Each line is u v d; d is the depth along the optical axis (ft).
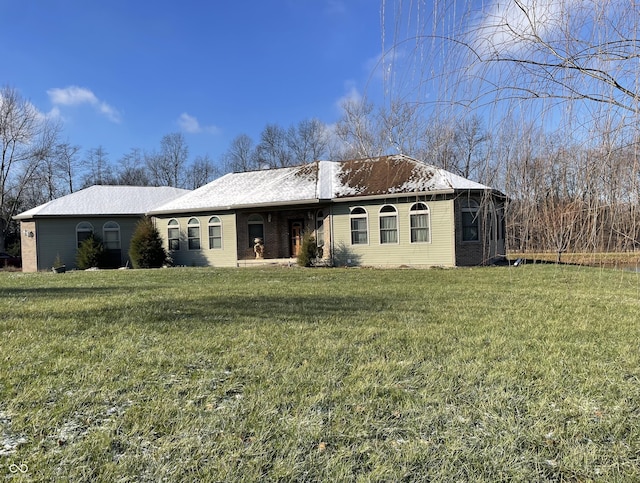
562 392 11.21
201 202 64.85
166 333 17.99
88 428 9.44
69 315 22.41
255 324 19.62
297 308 23.91
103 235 70.38
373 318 20.83
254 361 13.96
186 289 33.71
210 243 63.31
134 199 75.97
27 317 21.90
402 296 28.40
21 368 13.42
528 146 9.87
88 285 38.22
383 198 53.88
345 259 56.75
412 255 53.42
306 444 8.78
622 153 8.21
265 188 63.87
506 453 8.34
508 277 38.55
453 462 8.06
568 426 9.39
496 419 9.74
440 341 16.26
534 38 8.95
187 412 10.21
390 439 8.95
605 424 9.46
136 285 37.52
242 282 38.68
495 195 11.29
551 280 35.70
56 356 14.71
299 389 11.59
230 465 8.02
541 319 20.36
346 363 13.71
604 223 8.81
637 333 17.44
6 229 115.14
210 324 19.71
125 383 12.07
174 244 65.72
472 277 39.68
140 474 7.75
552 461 8.07
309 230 61.77
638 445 8.59
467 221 51.96
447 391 11.32
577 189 9.18
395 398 10.96
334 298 27.71
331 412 10.19
